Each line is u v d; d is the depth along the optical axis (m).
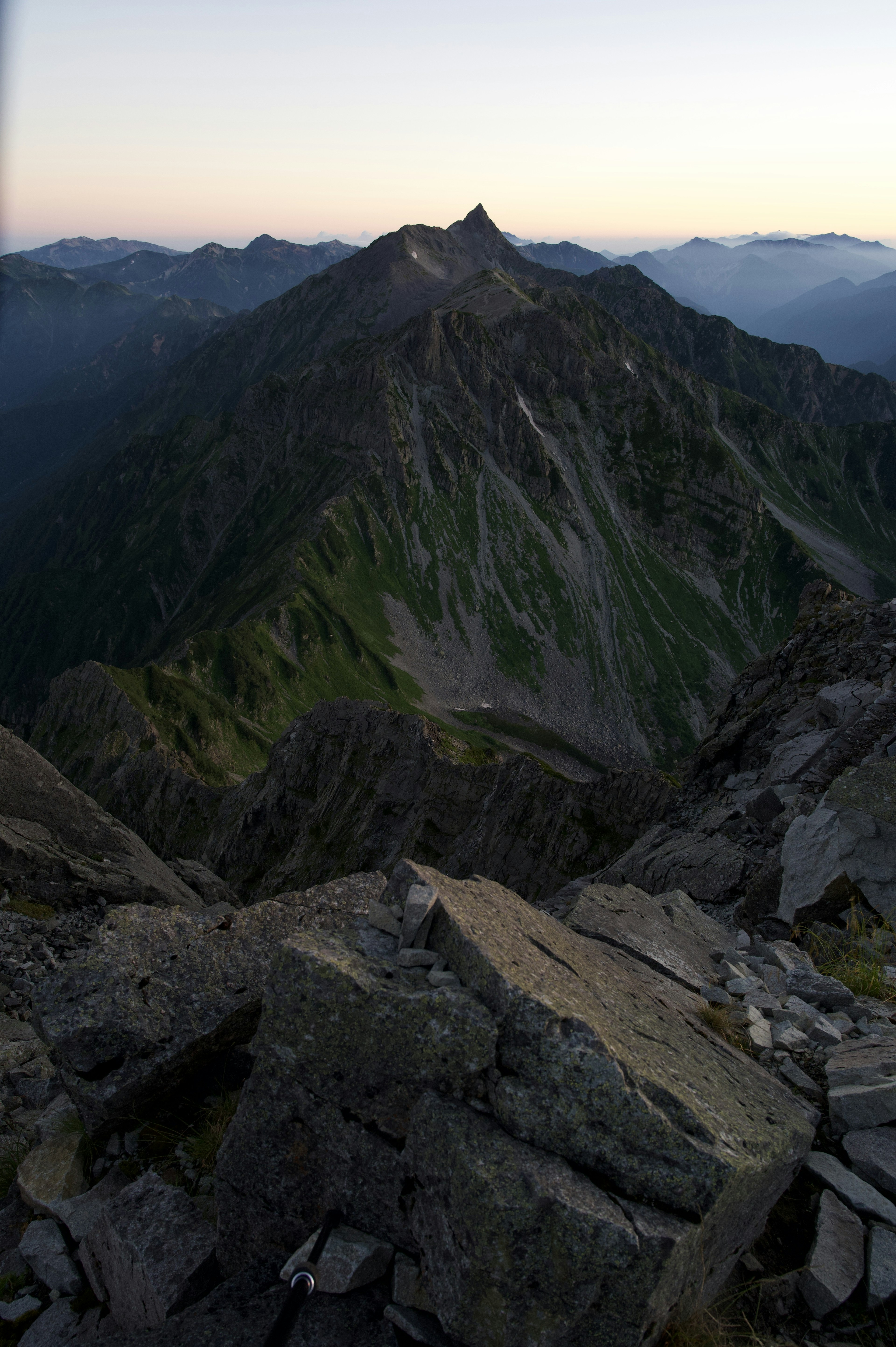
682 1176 4.36
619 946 8.82
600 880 21.97
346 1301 4.71
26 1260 6.39
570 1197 4.21
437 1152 4.62
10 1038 12.87
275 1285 5.05
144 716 195.50
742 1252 5.12
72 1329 5.73
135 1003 6.97
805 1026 7.68
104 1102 6.68
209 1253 5.60
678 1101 4.73
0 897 19.61
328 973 5.27
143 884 22.38
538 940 6.38
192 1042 6.91
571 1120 4.57
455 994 5.02
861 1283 4.88
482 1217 4.23
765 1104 5.75
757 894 14.47
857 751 19.11
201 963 7.41
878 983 8.91
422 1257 4.70
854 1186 5.48
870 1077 6.38
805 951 10.77
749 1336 4.54
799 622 31.19
